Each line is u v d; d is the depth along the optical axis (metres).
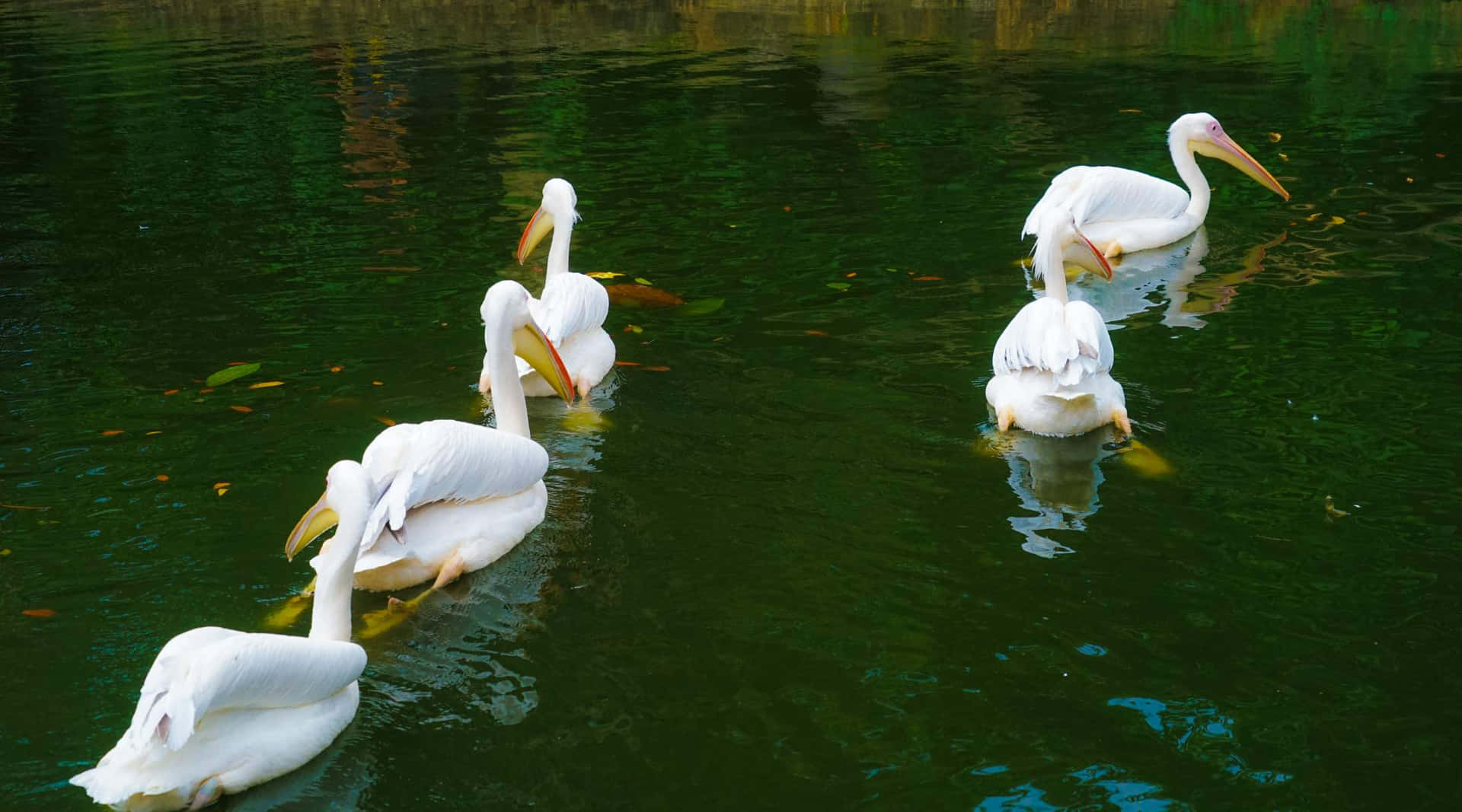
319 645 3.88
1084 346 5.94
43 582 4.73
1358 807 3.60
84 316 7.73
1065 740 3.90
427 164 11.38
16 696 4.06
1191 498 5.37
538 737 3.95
